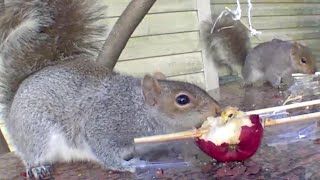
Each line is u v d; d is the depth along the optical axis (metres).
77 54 0.89
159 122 0.78
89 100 0.80
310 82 1.04
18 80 0.85
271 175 0.68
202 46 1.43
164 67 1.50
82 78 0.81
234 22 1.38
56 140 0.80
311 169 0.68
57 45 0.87
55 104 0.80
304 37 1.98
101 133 0.79
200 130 0.73
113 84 0.80
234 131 0.71
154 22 1.48
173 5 1.51
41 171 0.79
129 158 0.78
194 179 0.70
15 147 0.82
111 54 0.92
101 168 0.78
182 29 1.53
